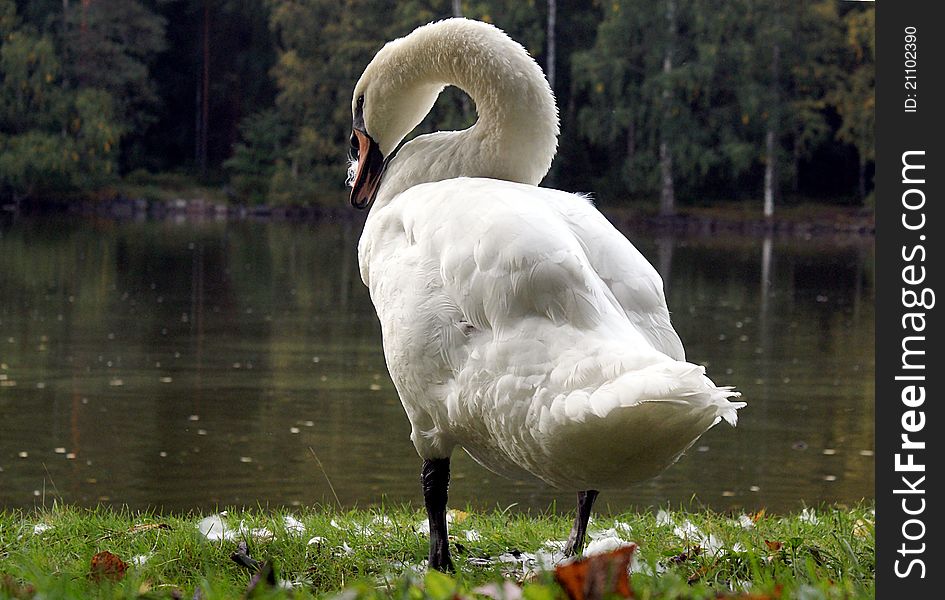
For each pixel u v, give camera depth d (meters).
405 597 4.32
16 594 4.74
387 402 16.75
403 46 6.85
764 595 4.34
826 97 62.12
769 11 60.66
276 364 20.06
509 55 6.51
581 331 4.84
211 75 74.38
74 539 6.52
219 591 4.83
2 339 22.47
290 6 67.06
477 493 11.23
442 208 5.43
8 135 65.06
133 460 13.33
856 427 15.34
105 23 67.88
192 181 70.56
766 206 61.81
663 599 4.27
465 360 5.17
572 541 6.25
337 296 30.27
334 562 6.01
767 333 24.72
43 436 14.55
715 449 13.99
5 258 38.09
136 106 72.69
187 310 27.25
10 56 64.06
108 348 21.61
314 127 66.81
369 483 12.24
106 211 65.31
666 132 60.25
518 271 4.97
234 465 13.05
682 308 28.86
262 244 45.94
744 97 59.97
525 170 6.49
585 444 4.66
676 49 60.69
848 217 61.66
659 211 62.59
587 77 60.12
